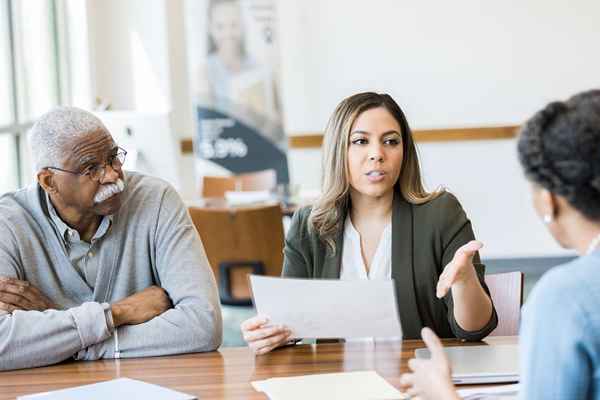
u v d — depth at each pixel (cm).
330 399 201
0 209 264
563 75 804
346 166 273
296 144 820
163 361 245
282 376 224
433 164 815
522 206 817
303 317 238
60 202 258
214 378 225
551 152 151
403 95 812
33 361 241
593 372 147
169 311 257
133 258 272
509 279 278
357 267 278
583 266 149
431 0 801
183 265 268
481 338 254
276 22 789
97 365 242
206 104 793
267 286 238
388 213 279
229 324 641
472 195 818
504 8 798
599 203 149
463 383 211
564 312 146
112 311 251
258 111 795
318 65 814
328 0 806
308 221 279
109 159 254
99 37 816
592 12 797
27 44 613
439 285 231
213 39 789
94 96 798
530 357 149
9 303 255
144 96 823
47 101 679
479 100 809
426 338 173
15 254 261
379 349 250
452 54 805
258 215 514
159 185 280
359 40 809
